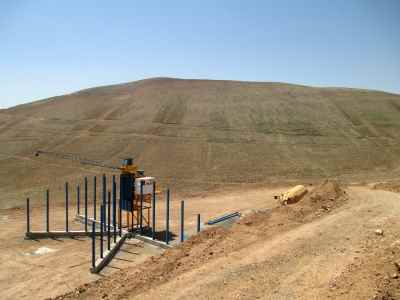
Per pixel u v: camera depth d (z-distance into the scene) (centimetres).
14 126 7256
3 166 5372
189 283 1235
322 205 1928
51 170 5147
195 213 3475
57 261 2377
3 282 2091
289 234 1512
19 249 2616
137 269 1558
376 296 915
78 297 1440
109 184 4609
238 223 1766
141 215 2847
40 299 1880
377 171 5153
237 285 1152
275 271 1199
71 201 4100
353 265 1122
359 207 1841
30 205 3956
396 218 1552
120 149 5769
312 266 1191
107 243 2631
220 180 4731
